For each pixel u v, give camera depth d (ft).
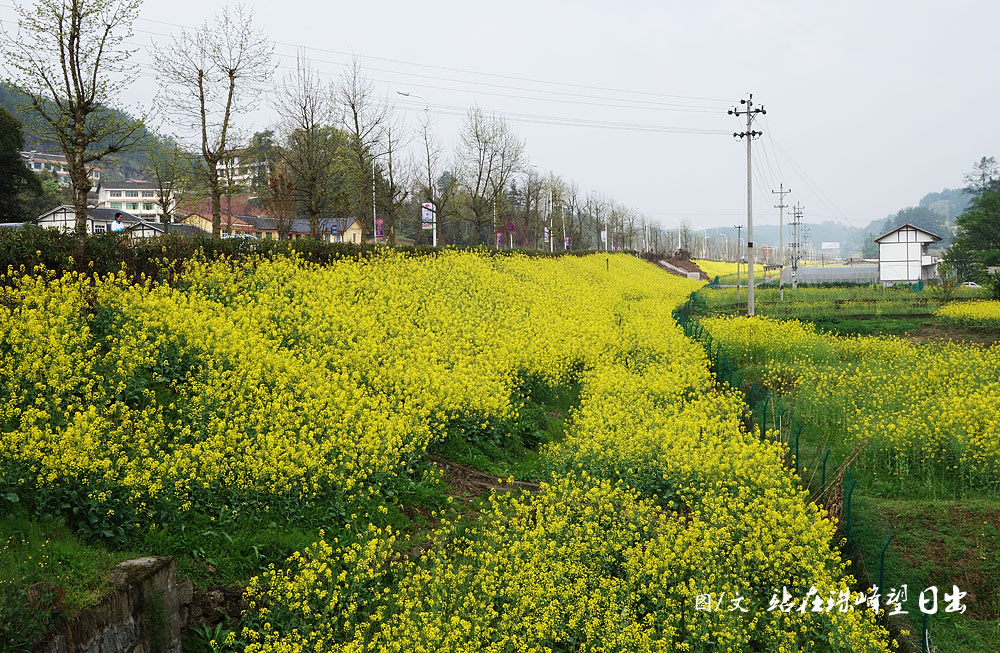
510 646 24.47
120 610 21.74
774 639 25.73
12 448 26.35
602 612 26.30
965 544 32.94
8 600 19.60
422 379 45.78
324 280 63.72
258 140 85.51
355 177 99.91
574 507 34.06
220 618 25.35
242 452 32.24
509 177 149.59
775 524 30.42
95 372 35.91
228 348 41.75
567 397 59.11
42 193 145.69
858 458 44.14
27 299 39.83
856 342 77.05
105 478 26.96
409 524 33.40
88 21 53.31
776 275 306.55
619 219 304.09
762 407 52.49
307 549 27.12
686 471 37.32
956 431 41.63
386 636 23.53
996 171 338.13
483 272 96.27
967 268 208.95
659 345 69.82
